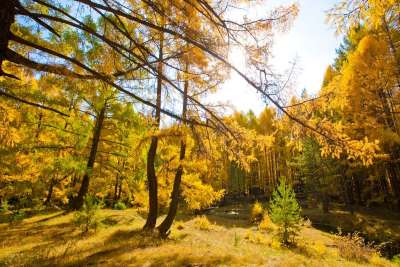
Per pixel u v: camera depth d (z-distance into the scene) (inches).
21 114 281.3
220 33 177.8
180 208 1099.9
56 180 858.8
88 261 269.9
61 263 263.7
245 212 1245.7
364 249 538.6
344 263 410.9
